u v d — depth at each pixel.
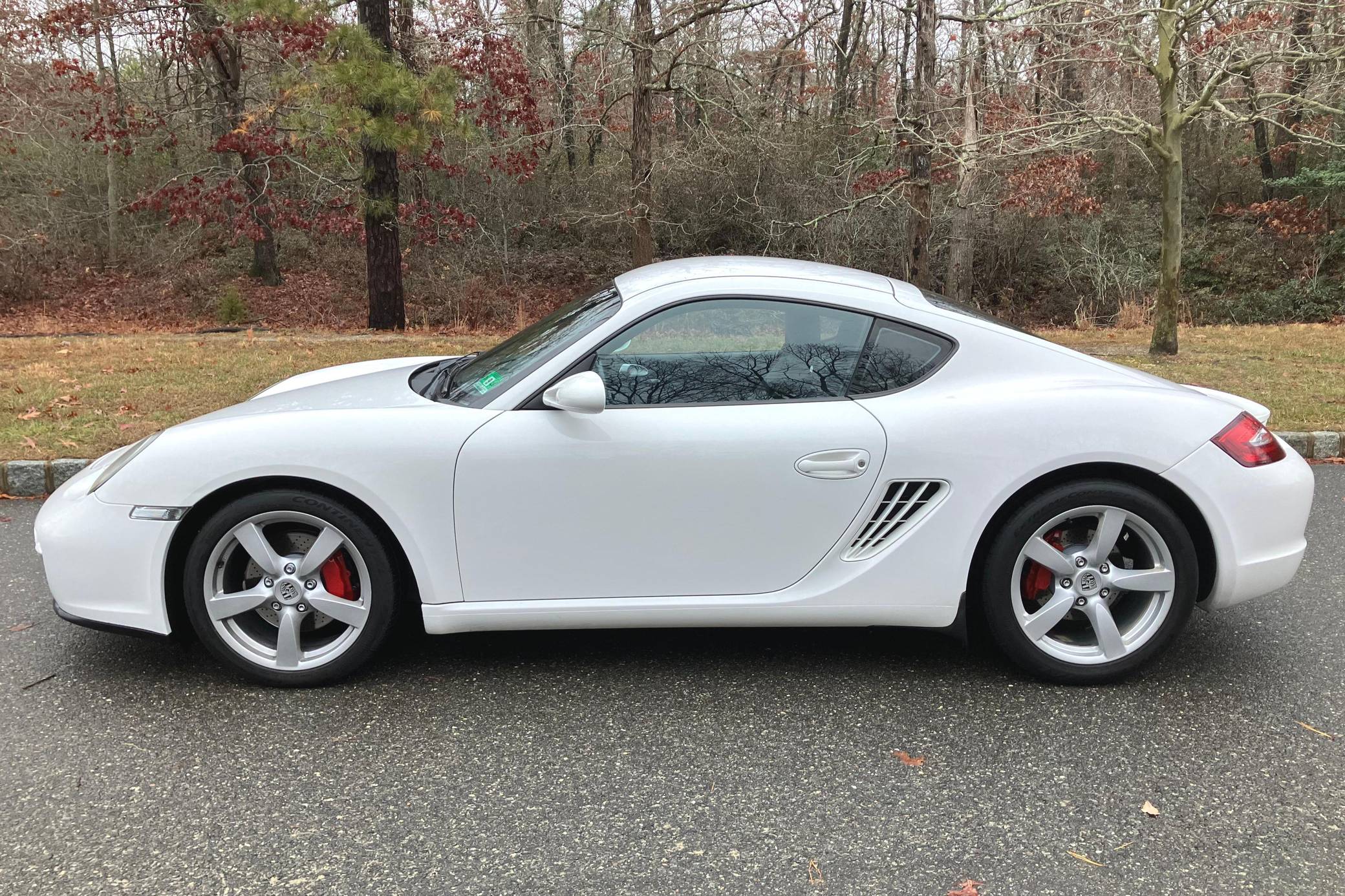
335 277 21.06
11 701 3.00
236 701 3.01
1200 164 25.19
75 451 5.91
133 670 3.23
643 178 16.22
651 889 2.12
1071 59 11.15
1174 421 2.99
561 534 2.96
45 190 20.28
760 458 2.93
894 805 2.45
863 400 3.01
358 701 3.02
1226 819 2.38
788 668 3.28
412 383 3.52
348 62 11.73
